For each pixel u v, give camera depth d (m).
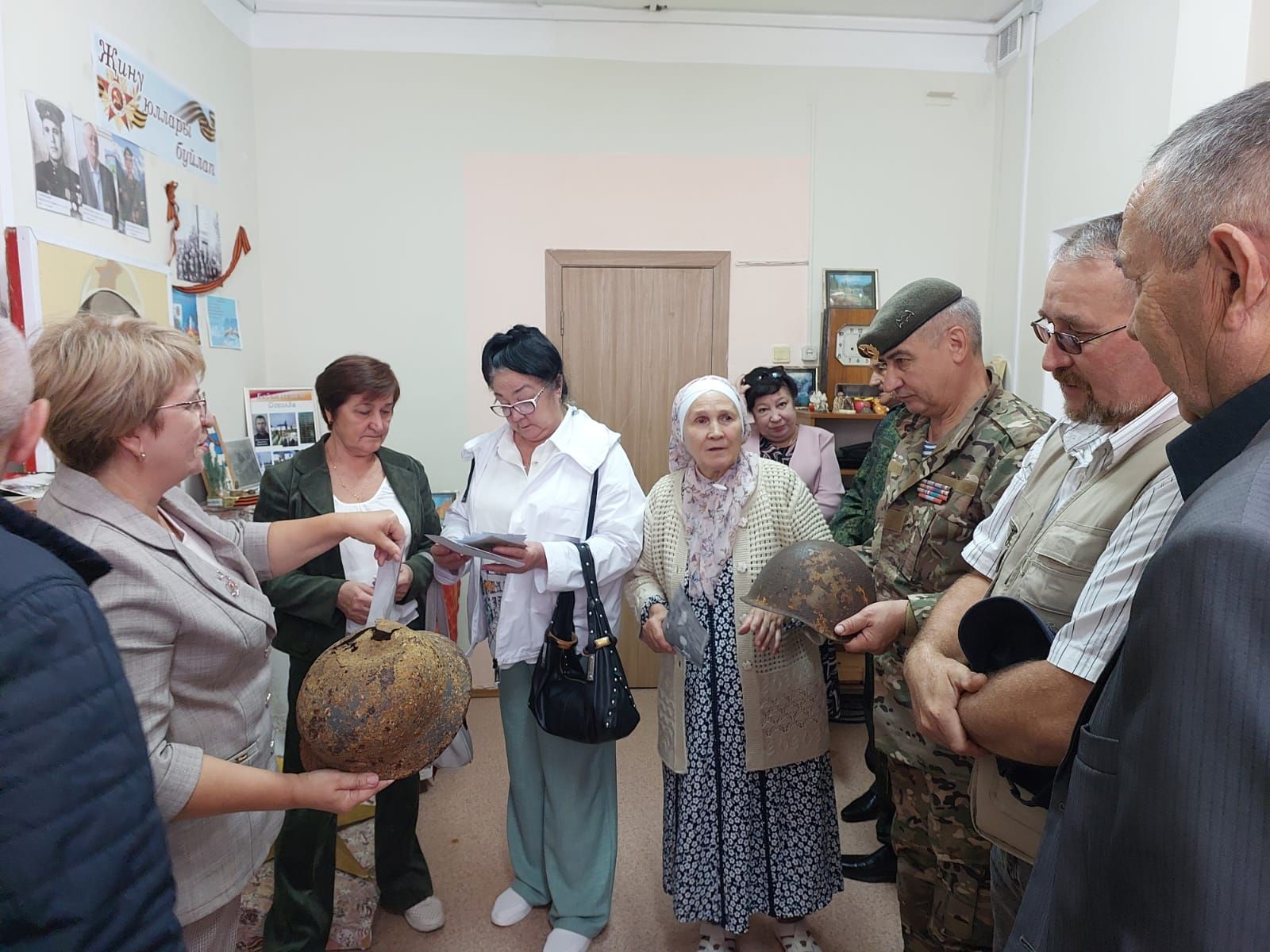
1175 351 0.63
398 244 3.38
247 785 1.01
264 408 3.10
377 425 1.92
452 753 1.77
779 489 1.83
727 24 3.39
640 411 3.57
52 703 0.57
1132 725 0.52
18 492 1.51
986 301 3.61
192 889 1.08
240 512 2.57
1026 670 0.91
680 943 1.99
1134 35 2.65
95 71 2.10
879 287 3.55
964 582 1.28
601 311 3.50
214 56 2.88
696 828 1.76
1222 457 0.59
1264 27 2.20
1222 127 0.59
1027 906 0.76
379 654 1.12
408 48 3.31
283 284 3.34
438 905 2.06
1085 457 1.09
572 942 1.90
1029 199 3.26
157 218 2.45
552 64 3.36
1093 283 0.98
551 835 1.96
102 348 0.98
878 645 1.40
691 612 1.70
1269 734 0.43
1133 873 0.51
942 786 1.45
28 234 1.74
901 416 2.44
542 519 1.82
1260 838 0.44
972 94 3.51
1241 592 0.46
